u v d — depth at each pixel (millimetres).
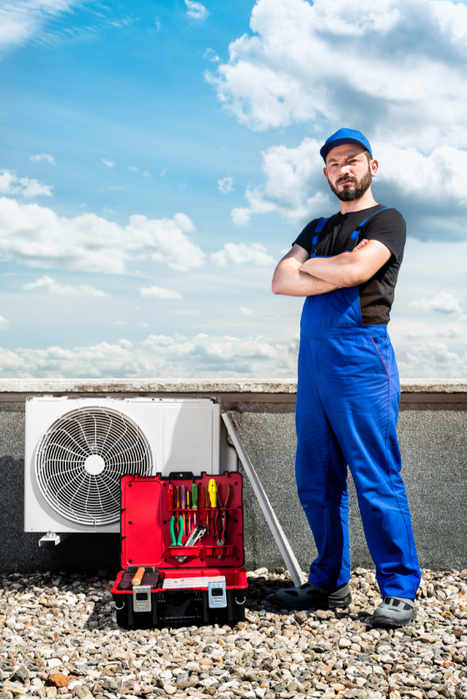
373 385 2650
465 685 2033
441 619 2756
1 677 2121
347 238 2777
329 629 2596
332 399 2695
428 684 2041
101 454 3148
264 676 2137
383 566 2678
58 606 2984
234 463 3396
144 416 3148
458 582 3432
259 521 3547
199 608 2676
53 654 2344
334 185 2893
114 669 2197
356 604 2953
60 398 3240
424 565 3670
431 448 3705
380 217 2736
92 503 3154
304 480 2959
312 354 2777
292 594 2910
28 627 2682
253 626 2648
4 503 3496
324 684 2059
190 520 2938
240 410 3584
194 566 2912
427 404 3717
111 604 2971
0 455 3496
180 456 3156
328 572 2885
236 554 2936
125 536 2924
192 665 2215
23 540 3500
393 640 2449
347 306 2650
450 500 3701
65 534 3359
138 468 3150
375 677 2121
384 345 2688
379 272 2699
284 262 2951
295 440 3592
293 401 3596
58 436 3156
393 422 2721
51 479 3156
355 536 3602
